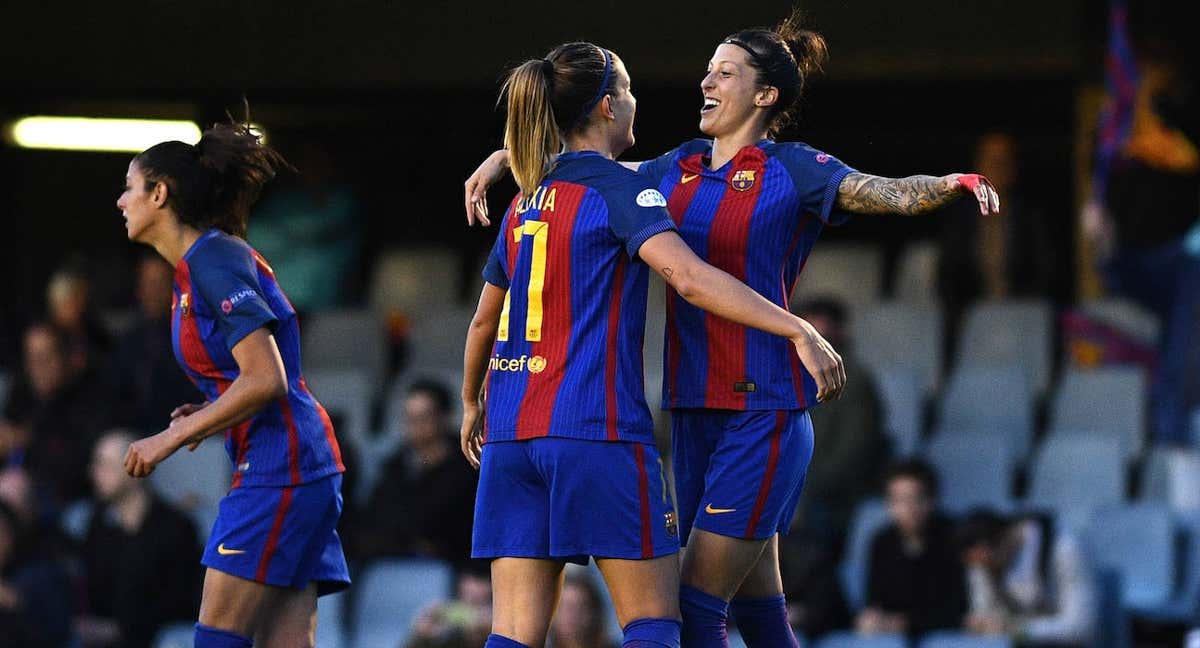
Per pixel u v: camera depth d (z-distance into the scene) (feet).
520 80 52.70
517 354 52.44
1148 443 121.60
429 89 151.12
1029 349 130.52
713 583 54.08
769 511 53.88
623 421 51.55
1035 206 146.82
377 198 158.30
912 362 131.13
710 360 54.13
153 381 120.47
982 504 115.03
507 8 146.30
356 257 150.41
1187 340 114.11
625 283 51.88
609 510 51.39
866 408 113.19
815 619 100.58
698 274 50.08
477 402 57.47
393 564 108.68
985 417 123.85
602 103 53.16
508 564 52.85
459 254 151.02
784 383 53.83
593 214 51.62
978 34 141.18
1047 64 140.46
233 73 152.25
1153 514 108.58
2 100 158.20
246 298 55.47
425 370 136.15
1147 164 127.44
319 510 57.52
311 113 156.15
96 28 153.58
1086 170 139.85
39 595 104.68
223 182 57.47
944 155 150.10
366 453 122.31
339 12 150.20
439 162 158.10
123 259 164.86
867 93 147.23
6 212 163.94
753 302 49.67
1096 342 129.29
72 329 126.82
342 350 140.15
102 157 165.78
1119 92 126.21
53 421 121.90
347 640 107.24
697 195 54.49
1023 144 149.48
